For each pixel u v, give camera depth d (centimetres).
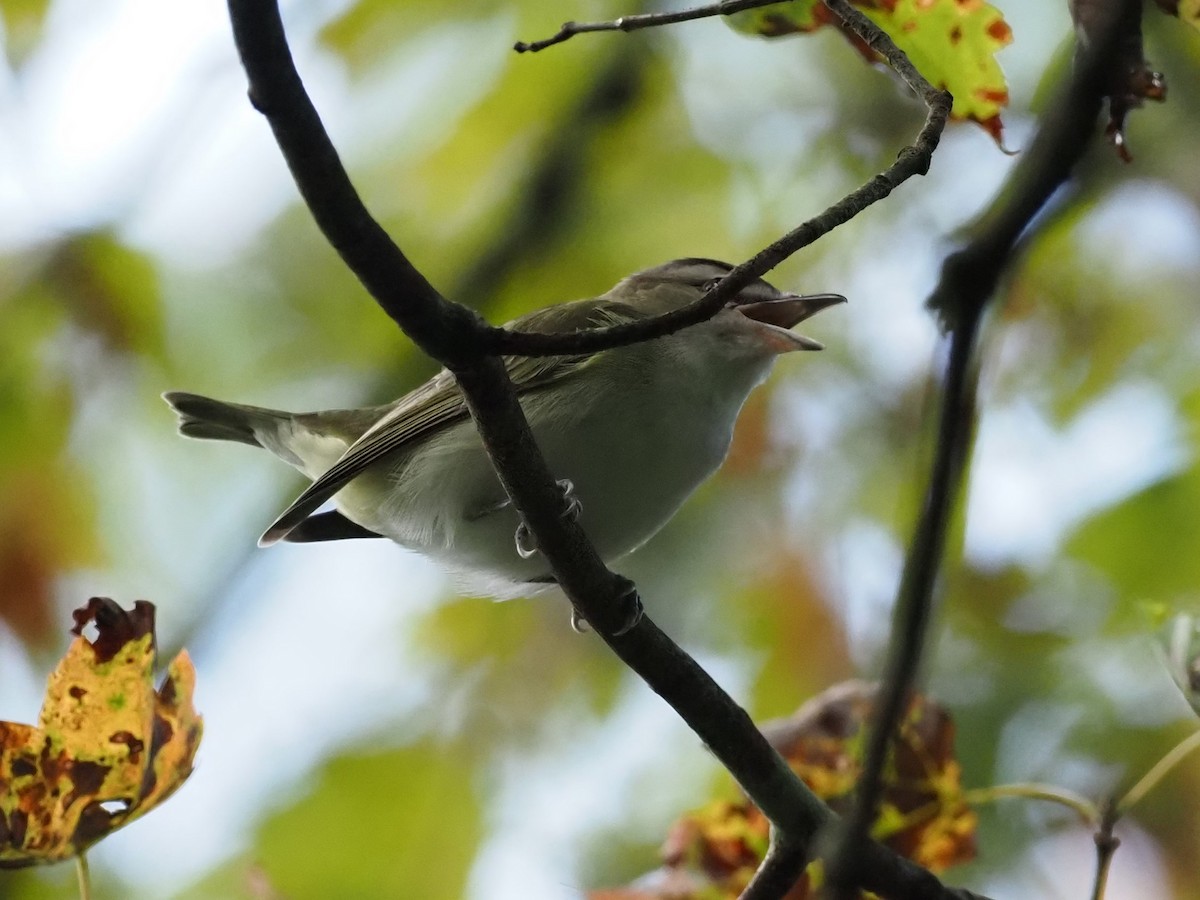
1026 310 1143
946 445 538
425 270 1266
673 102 1267
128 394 1250
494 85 1255
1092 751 1054
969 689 1078
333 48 1226
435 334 543
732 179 1262
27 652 1199
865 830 549
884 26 659
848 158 1252
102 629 603
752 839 757
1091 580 1091
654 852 1148
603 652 1241
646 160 1265
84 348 1222
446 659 1243
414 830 1166
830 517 1188
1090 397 1124
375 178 1273
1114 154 707
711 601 1194
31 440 1215
